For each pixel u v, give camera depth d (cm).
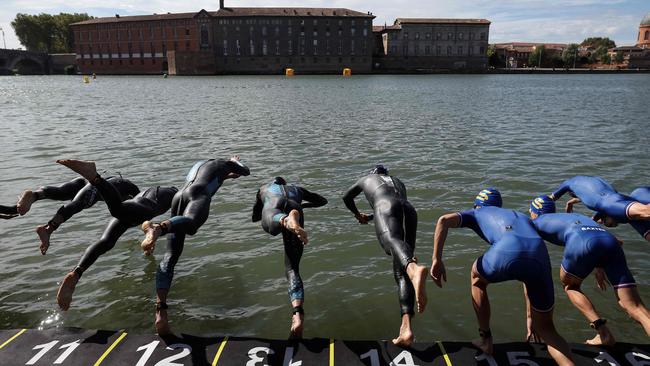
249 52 12662
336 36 12888
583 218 539
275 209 603
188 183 660
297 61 12862
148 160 1450
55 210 961
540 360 494
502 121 2506
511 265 472
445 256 749
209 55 12388
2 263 721
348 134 2016
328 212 966
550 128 2206
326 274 692
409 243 588
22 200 634
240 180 1216
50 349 504
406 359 494
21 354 495
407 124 2377
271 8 13025
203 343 518
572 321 573
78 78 11175
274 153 1575
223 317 581
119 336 528
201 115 2812
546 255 482
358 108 3312
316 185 1177
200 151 1603
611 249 498
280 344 517
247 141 1822
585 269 512
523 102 3847
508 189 1130
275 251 768
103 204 1001
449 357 498
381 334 553
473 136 1952
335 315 588
